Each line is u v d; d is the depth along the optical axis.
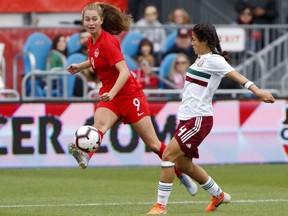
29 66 47.59
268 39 50.69
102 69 30.19
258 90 27.58
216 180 39.84
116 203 32.06
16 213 29.12
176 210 29.70
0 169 44.12
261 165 45.62
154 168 44.41
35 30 47.69
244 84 27.86
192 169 28.98
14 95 47.19
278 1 57.72
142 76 48.09
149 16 51.59
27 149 44.34
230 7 59.09
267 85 50.78
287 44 50.91
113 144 44.88
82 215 28.33
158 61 48.66
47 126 44.41
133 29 48.66
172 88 48.50
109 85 30.34
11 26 48.59
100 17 29.70
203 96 28.36
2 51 47.09
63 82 46.91
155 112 44.72
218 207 30.42
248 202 31.95
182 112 28.58
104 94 28.81
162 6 56.72
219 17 57.97
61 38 47.53
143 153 45.12
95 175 41.81
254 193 35.06
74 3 51.22
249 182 39.06
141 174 42.09
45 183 38.91
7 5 50.72
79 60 47.31
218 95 48.84
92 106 44.53
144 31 48.78
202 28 28.22
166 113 44.78
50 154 44.50
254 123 45.97
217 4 59.00
